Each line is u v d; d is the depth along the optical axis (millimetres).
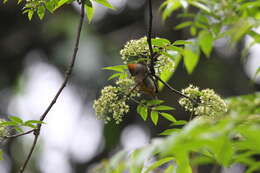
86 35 14898
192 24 3469
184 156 2268
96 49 14523
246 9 3611
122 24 16719
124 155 2455
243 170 12773
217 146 2197
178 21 15438
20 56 16906
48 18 15906
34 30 16594
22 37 16828
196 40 3469
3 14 16922
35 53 16781
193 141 2168
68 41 14820
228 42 3188
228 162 2477
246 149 2771
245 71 15844
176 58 4562
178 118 16000
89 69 14148
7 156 14570
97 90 14523
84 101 15195
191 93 4789
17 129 4703
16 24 17078
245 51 3232
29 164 14328
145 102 5152
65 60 14578
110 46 14953
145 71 5180
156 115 5109
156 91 5129
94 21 16156
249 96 2705
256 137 2283
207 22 3436
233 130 2285
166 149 2148
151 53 4590
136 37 16344
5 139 4789
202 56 15883
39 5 5152
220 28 3387
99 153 16438
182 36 15406
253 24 2957
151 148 2305
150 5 4426
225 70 15930
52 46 16266
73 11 15773
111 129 15844
